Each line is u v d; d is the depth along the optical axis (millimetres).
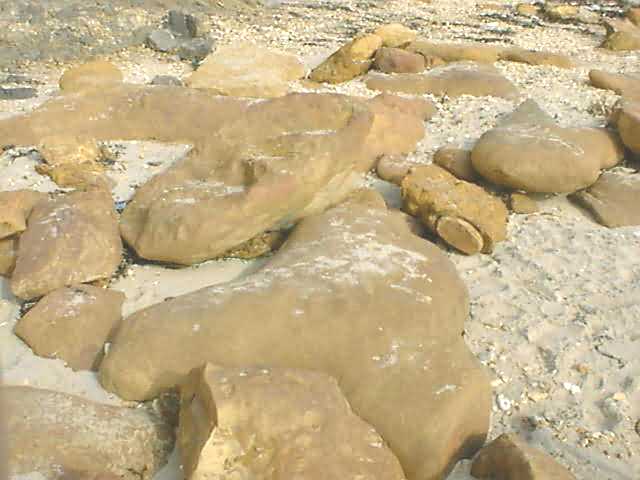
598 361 4176
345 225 4938
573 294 4793
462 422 3529
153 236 4898
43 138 6520
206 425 3137
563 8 13039
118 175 6320
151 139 7164
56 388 3916
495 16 13438
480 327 4504
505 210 5652
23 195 5293
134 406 3803
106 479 3189
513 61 10211
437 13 13648
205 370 3295
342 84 9172
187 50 10320
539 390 4012
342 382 3693
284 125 5449
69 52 10023
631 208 5762
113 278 4871
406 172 5996
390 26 10078
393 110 7180
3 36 9680
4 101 8180
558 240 5441
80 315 4285
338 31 11961
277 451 3053
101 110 7168
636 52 10992
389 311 4016
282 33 11719
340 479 3006
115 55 10234
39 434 3320
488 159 5910
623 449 3611
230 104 7301
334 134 5176
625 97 8359
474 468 3469
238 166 5207
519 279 4984
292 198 4949
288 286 4117
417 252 4723
